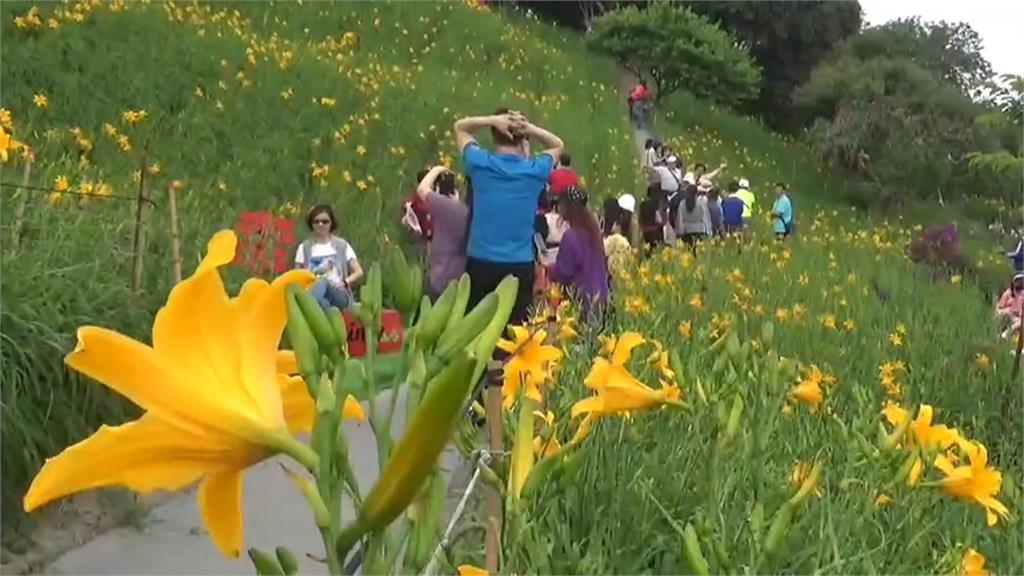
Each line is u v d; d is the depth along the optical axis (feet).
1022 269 38.37
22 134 33.58
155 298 19.63
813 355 21.07
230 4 61.62
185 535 15.01
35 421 15.33
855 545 9.53
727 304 24.58
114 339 3.32
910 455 9.43
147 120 38.91
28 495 3.18
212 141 39.60
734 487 10.08
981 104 87.61
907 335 23.54
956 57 105.81
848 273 34.09
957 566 8.83
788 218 50.21
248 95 44.68
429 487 3.76
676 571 9.47
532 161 17.35
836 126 87.10
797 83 119.85
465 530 5.72
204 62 45.88
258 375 3.49
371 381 3.83
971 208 84.28
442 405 3.17
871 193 84.74
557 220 25.38
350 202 37.24
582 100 74.28
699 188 42.70
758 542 7.47
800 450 12.07
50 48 41.19
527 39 83.97
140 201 20.54
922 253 40.88
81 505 15.39
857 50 105.29
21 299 15.78
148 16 48.44
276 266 24.85
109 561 14.11
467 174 17.54
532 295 17.47
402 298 4.35
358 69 53.78
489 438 7.38
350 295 22.41
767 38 118.93
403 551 4.22
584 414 10.47
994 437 19.29
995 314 28.73
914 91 87.04
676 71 92.48
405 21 72.79
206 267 3.42
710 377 10.75
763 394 10.44
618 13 96.48
